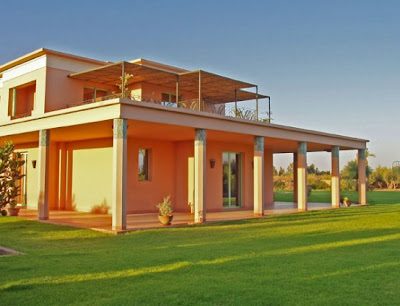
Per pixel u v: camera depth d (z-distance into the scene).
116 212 11.01
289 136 17.16
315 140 18.78
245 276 6.30
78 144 17.34
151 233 11.00
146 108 11.62
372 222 14.03
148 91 17.44
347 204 21.22
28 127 14.21
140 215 15.41
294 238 10.41
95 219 13.87
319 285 5.80
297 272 6.56
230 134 15.31
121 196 11.02
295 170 24.78
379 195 33.75
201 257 7.78
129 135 15.47
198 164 13.40
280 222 13.85
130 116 11.22
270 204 22.30
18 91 18.14
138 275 6.33
